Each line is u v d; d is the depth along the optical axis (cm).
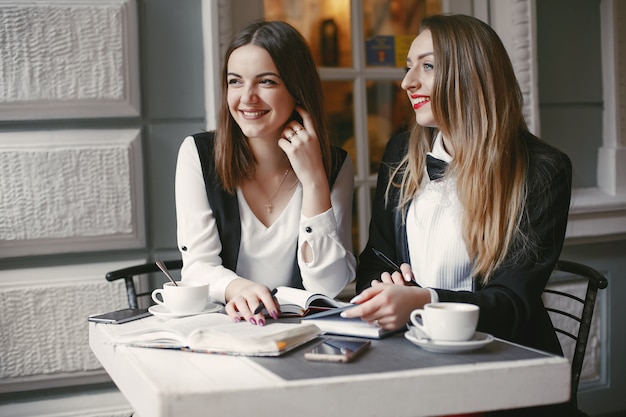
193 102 234
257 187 196
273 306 151
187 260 188
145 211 232
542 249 171
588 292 177
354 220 262
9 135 221
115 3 224
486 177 174
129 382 121
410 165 195
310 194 186
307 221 185
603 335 279
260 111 184
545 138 274
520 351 124
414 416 110
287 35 188
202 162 194
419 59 186
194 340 128
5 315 222
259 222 192
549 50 273
